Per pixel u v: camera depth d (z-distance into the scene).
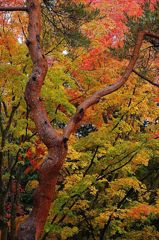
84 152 11.10
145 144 10.84
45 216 6.66
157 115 12.47
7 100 11.12
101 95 7.41
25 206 14.92
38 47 7.30
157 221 13.97
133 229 13.02
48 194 6.61
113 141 11.23
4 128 11.72
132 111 10.88
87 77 11.61
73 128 6.97
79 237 12.56
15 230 11.02
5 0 10.34
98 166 11.00
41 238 11.02
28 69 10.29
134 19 8.66
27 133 10.47
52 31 10.09
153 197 13.09
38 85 7.10
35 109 7.01
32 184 12.61
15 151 10.48
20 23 11.11
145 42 9.59
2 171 11.37
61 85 10.30
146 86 11.00
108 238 12.41
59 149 6.70
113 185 10.72
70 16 8.39
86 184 10.18
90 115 11.70
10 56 10.35
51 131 6.81
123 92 11.02
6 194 10.99
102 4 11.55
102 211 11.07
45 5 8.84
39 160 11.27
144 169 13.87
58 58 11.22
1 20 10.87
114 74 11.66
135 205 11.30
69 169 11.25
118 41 11.53
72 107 10.02
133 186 10.75
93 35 11.10
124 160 10.90
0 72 9.60
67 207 10.65
